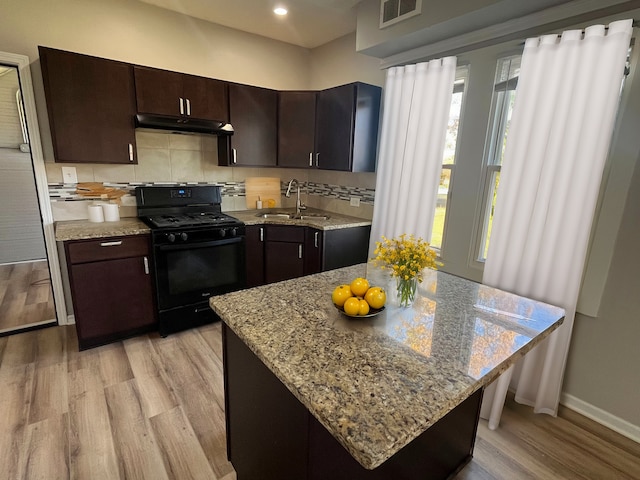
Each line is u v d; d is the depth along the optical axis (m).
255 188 3.70
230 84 2.98
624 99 1.67
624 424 1.87
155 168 3.05
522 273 2.01
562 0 1.73
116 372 2.25
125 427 1.80
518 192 1.98
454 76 2.31
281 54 3.58
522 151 1.94
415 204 2.61
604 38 1.63
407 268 1.33
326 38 3.44
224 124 2.93
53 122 2.31
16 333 2.68
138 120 2.50
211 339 2.70
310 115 3.25
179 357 2.44
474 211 2.34
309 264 3.16
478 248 2.37
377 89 2.98
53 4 2.44
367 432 0.73
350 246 3.15
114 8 2.66
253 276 3.21
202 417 1.89
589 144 1.71
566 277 1.85
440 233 2.66
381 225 2.93
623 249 1.76
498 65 2.12
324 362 0.97
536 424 1.95
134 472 1.56
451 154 2.54
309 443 0.98
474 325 1.24
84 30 2.57
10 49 2.34
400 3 2.25
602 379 1.92
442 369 0.97
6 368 2.26
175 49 2.97
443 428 1.43
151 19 2.83
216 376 2.24
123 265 2.49
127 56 2.77
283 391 1.07
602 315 1.87
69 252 2.28
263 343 1.06
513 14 1.90
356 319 1.25
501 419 1.99
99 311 2.47
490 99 2.18
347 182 3.51
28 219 2.85
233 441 1.50
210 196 3.28
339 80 3.47
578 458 1.73
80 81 2.36
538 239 1.93
